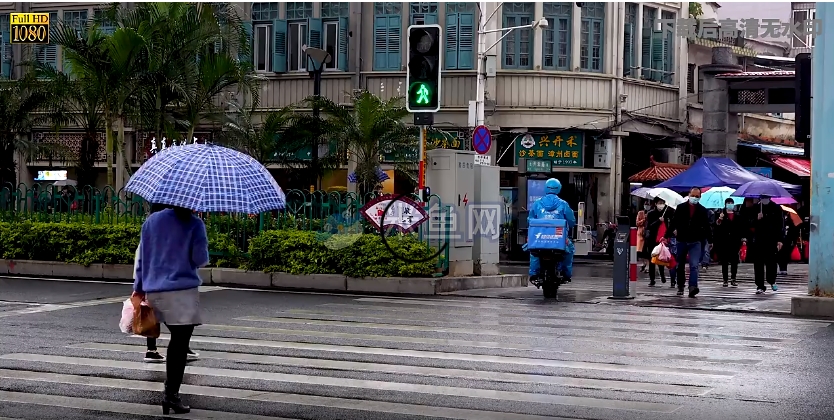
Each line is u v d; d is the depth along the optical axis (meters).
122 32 22.89
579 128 33.72
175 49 24.00
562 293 17.72
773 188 26.70
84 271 19.72
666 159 36.38
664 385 8.88
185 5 24.55
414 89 16.33
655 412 7.78
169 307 7.57
